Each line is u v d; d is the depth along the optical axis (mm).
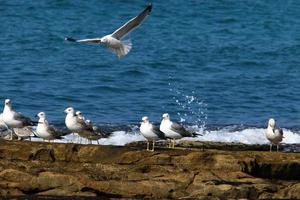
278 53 58844
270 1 83938
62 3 76312
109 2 78625
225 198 21078
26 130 25156
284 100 41375
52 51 55531
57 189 21578
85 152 22641
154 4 78812
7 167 21984
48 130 24391
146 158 22344
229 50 59219
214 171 21875
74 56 53656
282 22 75625
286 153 22906
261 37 67125
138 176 21703
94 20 72625
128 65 51000
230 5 80438
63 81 44562
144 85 44625
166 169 21828
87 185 21562
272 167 22422
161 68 51000
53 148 22734
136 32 66250
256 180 21578
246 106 39281
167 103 39438
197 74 49312
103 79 45844
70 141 27156
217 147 26422
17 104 37531
